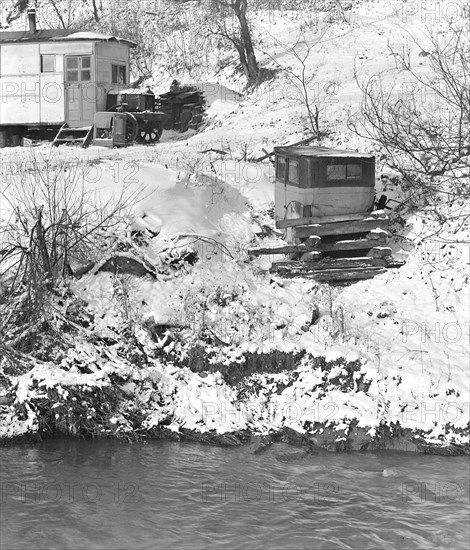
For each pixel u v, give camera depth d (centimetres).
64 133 3566
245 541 1232
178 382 1642
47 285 1727
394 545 1225
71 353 1648
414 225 2039
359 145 2511
